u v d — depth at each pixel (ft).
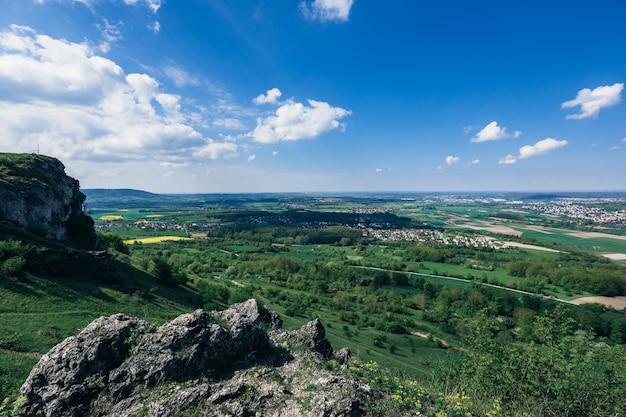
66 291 151.94
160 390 61.31
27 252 156.46
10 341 99.71
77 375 60.95
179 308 200.85
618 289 409.90
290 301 358.23
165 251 579.07
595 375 81.76
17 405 59.11
